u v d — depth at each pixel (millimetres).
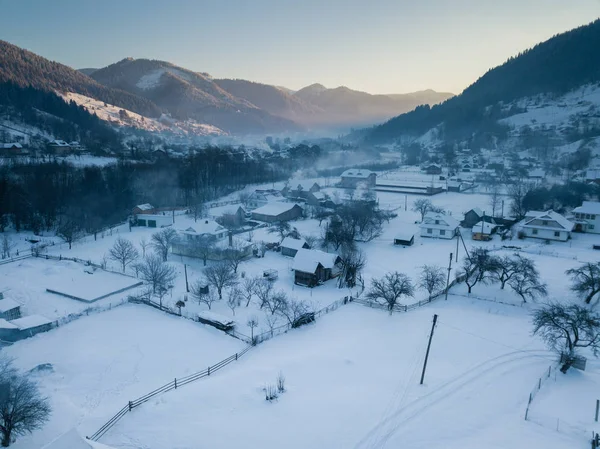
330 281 74688
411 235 96125
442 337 52062
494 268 66562
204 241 83812
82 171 141125
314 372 43062
